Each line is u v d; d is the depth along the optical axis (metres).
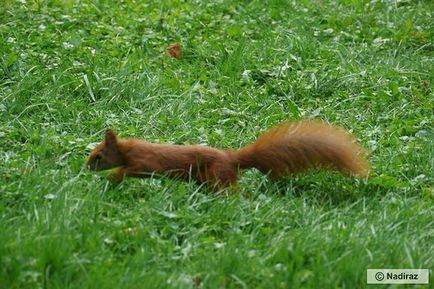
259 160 10.63
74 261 8.58
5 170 10.68
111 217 9.75
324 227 9.71
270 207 10.20
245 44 15.52
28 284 8.35
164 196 10.20
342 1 18.39
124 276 8.48
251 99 13.80
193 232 9.57
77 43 15.13
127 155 10.50
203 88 14.08
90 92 13.44
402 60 15.75
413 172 11.61
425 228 10.00
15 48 14.67
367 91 14.17
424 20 17.55
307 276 8.68
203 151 10.55
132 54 15.06
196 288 8.57
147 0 17.89
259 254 9.12
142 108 13.40
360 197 10.68
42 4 16.84
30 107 12.88
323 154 10.55
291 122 10.95
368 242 9.29
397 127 12.99
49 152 11.46
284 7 17.88
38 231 9.09
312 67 15.14
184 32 16.44
